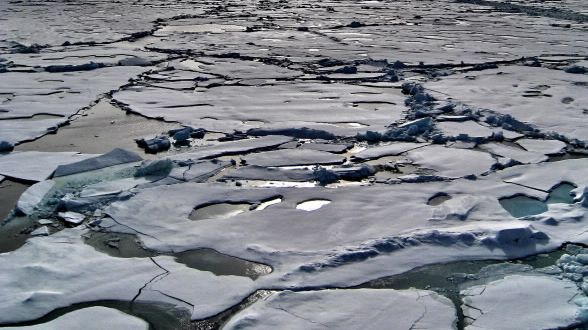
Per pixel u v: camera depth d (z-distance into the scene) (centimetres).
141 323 387
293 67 1268
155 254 476
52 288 423
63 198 567
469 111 880
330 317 390
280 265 457
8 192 600
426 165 675
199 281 434
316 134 792
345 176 641
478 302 408
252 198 580
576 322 382
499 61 1321
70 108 926
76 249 477
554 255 471
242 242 492
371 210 548
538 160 685
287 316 391
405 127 812
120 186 607
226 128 826
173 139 777
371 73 1196
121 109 934
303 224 521
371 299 409
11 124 836
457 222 524
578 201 561
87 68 1245
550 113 881
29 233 514
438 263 460
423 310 396
